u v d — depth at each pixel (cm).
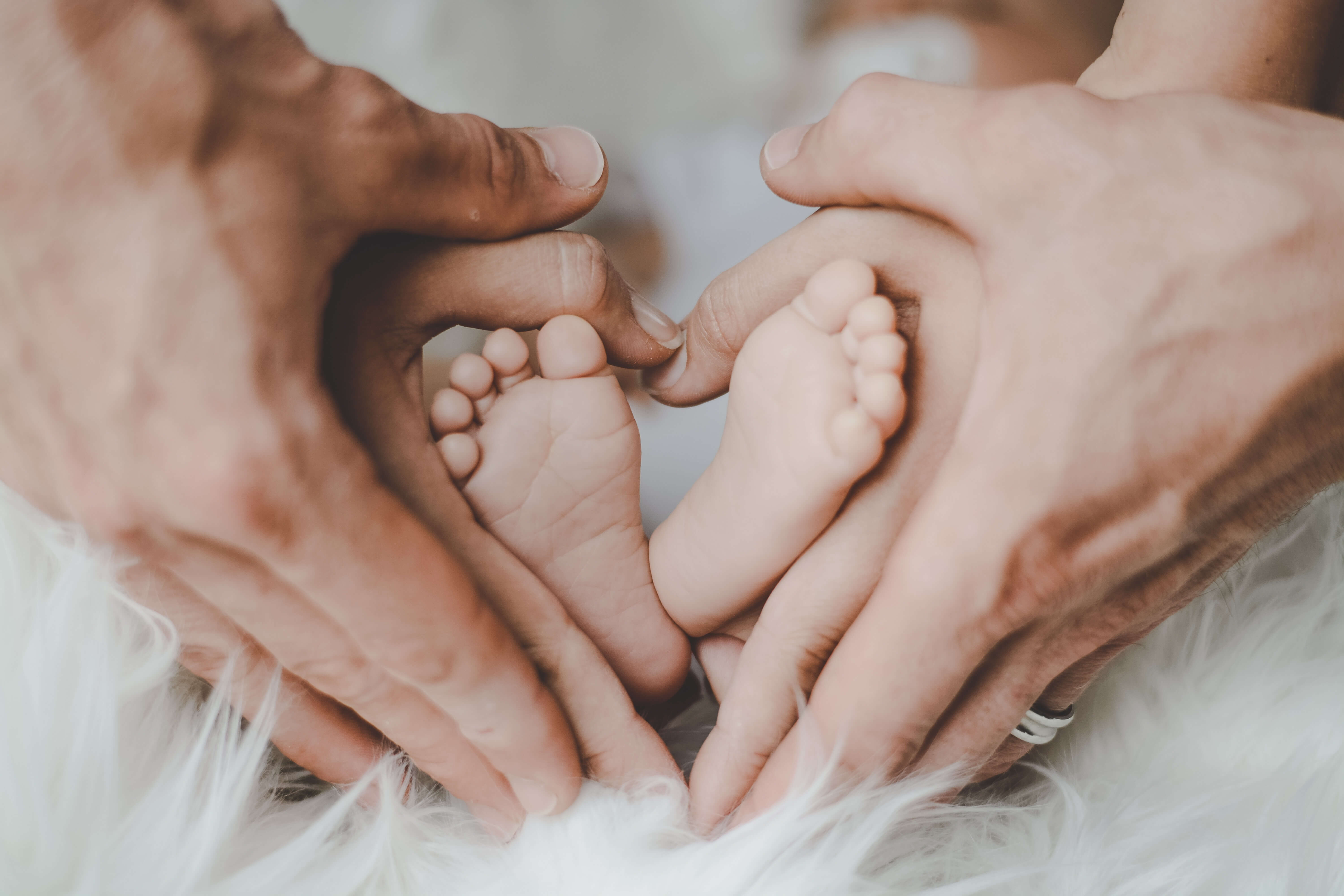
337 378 56
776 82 91
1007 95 53
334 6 92
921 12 89
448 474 62
